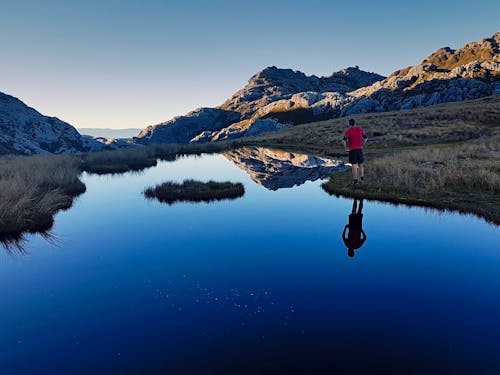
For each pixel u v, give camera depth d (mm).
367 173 14570
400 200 10266
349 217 8805
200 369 3074
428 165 15000
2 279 5414
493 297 4344
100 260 6242
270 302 4402
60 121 95125
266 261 5902
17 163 20453
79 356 3348
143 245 7105
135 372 3068
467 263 5539
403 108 109625
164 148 44031
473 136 31641
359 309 4129
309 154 32062
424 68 137875
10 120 77875
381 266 5504
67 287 5078
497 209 8562
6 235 8117
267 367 3072
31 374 3080
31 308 4418
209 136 176500
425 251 6152
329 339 3502
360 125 47531
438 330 3609
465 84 108125
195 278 5281
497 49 157125
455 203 9398
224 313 4152
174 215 9883
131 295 4742
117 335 3723
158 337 3656
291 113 153625
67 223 9203
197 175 20344
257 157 32531
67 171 18078
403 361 3098
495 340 3402
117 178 20156
